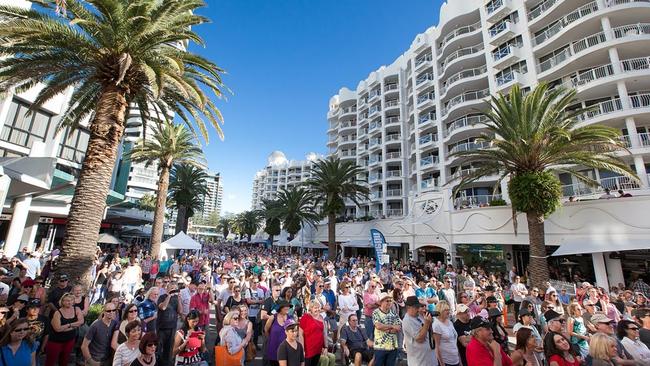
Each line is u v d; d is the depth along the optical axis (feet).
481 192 98.94
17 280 24.73
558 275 62.80
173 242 66.23
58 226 88.53
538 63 86.74
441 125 115.75
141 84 34.45
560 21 80.79
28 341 13.37
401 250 108.78
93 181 29.04
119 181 92.07
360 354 18.78
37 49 30.91
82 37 29.99
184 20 33.65
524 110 49.29
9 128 55.83
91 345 15.98
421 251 97.96
